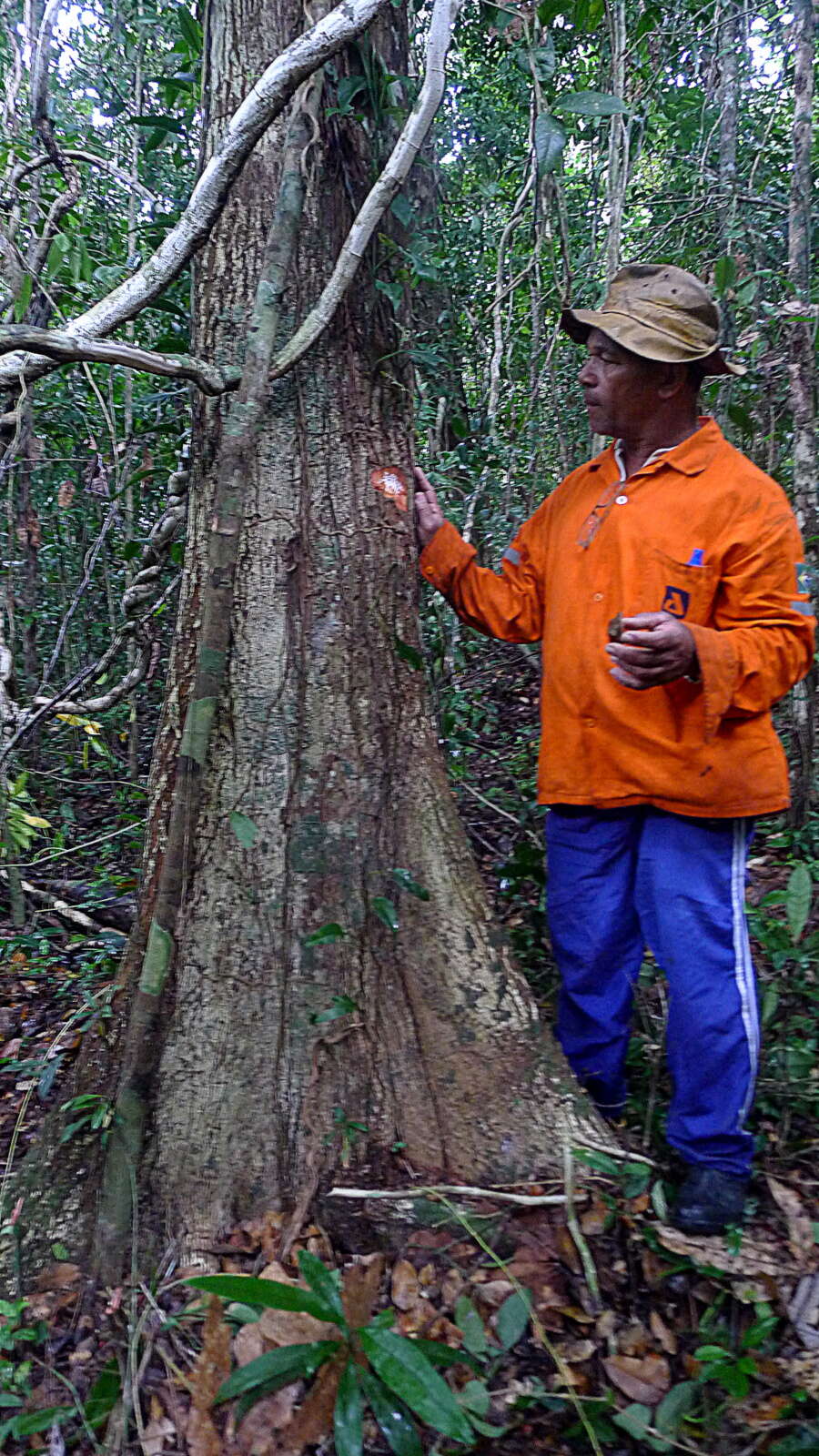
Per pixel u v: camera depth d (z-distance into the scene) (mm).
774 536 2107
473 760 4320
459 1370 1772
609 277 3658
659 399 2199
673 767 2117
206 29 2277
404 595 2326
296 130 2064
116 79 5453
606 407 2219
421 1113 2152
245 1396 1695
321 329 2113
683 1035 2117
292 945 2131
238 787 2146
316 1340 1761
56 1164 2045
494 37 4582
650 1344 1837
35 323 3232
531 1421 1712
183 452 3205
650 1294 1927
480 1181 2107
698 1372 1787
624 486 2234
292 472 2197
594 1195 2080
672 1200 2143
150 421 4453
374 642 2254
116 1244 1918
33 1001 3182
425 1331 1824
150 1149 2021
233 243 2182
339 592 2215
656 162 6316
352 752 2203
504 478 4723
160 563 3461
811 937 2617
